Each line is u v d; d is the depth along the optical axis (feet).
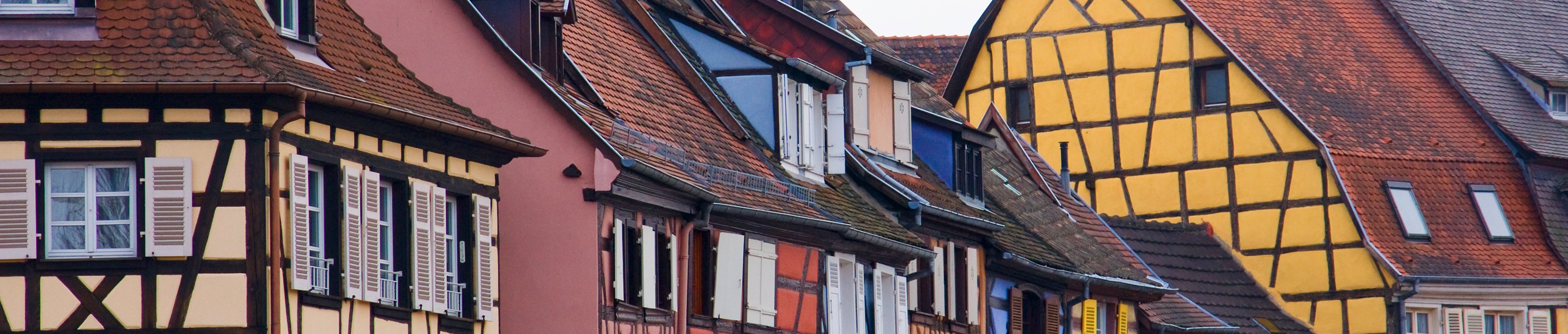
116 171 53.01
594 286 68.39
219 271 52.60
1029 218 113.09
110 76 52.65
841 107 91.30
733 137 84.12
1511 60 157.48
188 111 52.90
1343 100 147.23
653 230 72.23
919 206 91.76
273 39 56.90
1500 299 144.25
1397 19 156.66
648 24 85.71
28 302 52.31
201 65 53.16
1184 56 147.13
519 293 68.69
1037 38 153.17
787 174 85.40
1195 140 146.20
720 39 87.45
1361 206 140.77
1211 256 140.87
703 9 94.12
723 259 75.77
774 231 79.25
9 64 52.95
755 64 86.69
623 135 71.72
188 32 54.03
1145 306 120.78
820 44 95.30
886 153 98.12
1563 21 165.99
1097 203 149.89
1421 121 149.69
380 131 58.59
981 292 100.48
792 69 87.20
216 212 52.70
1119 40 149.79
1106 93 150.00
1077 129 151.02
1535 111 155.02
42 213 52.54
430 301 60.54
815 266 82.53
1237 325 136.15
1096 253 116.57
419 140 60.54
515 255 68.90
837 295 83.97
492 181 65.05
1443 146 148.46
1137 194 148.46
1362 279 139.85
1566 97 156.46
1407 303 139.33
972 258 99.30
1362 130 145.38
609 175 68.59
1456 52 156.04
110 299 52.42
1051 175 126.52
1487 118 151.53
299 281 53.88
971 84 157.17
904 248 88.02
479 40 69.62
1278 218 142.51
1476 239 145.28
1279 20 150.82
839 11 104.73
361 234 57.21
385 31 69.00
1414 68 153.89
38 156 52.49
